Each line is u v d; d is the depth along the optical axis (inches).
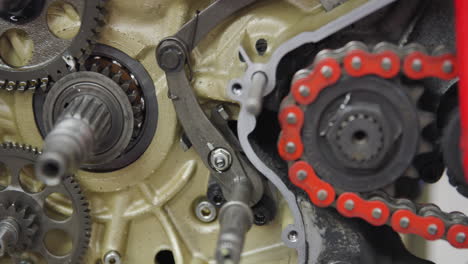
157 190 65.6
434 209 53.7
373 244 59.2
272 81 52.8
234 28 59.5
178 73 57.1
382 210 52.4
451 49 50.0
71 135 48.9
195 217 66.2
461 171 52.9
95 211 66.6
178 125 62.6
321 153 52.0
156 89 61.6
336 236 57.1
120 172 64.6
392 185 53.1
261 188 58.4
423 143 51.4
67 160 45.9
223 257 44.6
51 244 66.6
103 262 65.5
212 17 57.0
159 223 65.9
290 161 53.3
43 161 45.1
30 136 65.1
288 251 64.0
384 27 56.0
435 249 100.5
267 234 64.3
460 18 45.1
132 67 61.4
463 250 99.7
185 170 64.2
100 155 60.7
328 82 49.8
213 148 58.3
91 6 57.7
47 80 60.7
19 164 63.3
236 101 55.5
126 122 60.3
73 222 64.2
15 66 61.8
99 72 60.3
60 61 59.6
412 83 50.1
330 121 50.7
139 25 61.3
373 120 49.8
